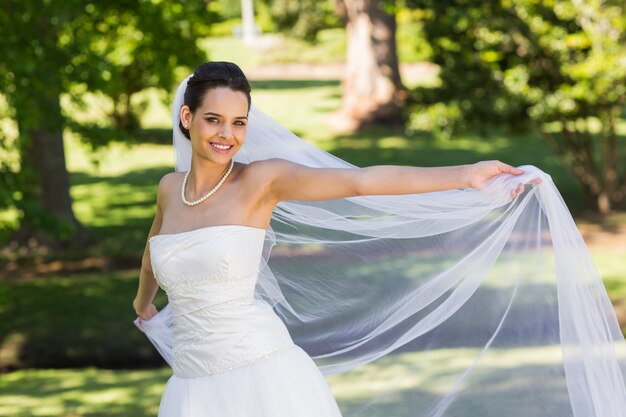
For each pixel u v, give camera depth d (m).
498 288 4.16
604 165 16.34
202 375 3.52
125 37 21.39
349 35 29.42
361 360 4.36
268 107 34.06
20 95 10.73
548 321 4.16
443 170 3.36
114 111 26.09
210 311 3.48
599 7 13.73
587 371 3.81
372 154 24.84
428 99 15.32
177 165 4.09
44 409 7.56
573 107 14.45
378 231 3.98
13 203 10.47
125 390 8.24
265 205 3.55
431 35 14.91
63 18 11.63
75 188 22.02
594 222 15.59
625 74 13.77
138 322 4.48
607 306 3.81
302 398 3.49
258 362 3.48
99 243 16.11
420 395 4.33
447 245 4.09
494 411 4.18
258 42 55.94
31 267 14.59
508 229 3.94
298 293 4.37
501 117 14.72
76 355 10.21
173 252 3.50
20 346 10.41
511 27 14.10
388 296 4.25
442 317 4.12
